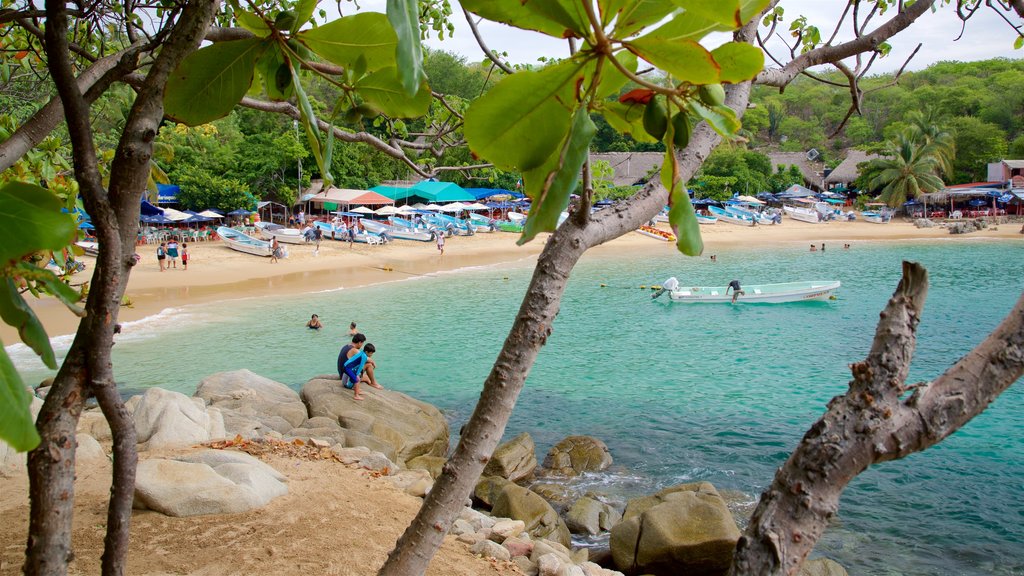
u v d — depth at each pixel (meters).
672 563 9.46
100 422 10.07
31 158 5.54
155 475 7.43
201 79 1.91
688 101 1.44
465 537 8.44
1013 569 10.30
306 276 38.34
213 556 6.48
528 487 12.91
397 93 1.94
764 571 1.70
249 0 1.80
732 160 80.00
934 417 1.70
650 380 19.80
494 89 1.42
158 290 32.94
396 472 10.49
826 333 25.56
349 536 7.16
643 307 30.84
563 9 1.31
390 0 1.25
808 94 108.25
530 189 1.55
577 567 8.23
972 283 36.50
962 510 11.95
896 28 3.38
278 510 7.57
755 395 18.34
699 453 14.55
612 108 1.53
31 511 1.77
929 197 74.00
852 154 87.19
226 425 11.17
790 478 1.75
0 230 1.18
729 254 50.69
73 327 22.52
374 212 56.16
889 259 46.81
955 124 81.69
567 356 22.53
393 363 21.45
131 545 6.56
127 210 1.84
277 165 53.28
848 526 11.51
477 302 31.83
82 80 3.04
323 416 13.73
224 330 25.39
